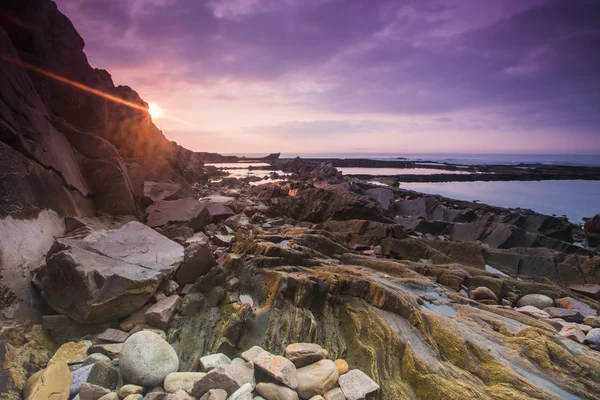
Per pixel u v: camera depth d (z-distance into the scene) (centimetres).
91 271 494
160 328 519
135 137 1658
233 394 366
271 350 505
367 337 529
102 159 1015
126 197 998
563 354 488
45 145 762
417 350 492
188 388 394
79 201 857
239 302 595
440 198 2558
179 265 637
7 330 435
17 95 810
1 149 587
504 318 628
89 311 480
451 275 865
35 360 428
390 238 1190
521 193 3384
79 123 1320
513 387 425
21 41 1148
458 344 498
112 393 366
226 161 8875
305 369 436
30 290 513
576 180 4844
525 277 1038
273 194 2031
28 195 622
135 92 1817
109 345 462
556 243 1386
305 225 1399
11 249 518
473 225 1554
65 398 372
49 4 1303
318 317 583
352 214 1502
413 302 622
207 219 1119
